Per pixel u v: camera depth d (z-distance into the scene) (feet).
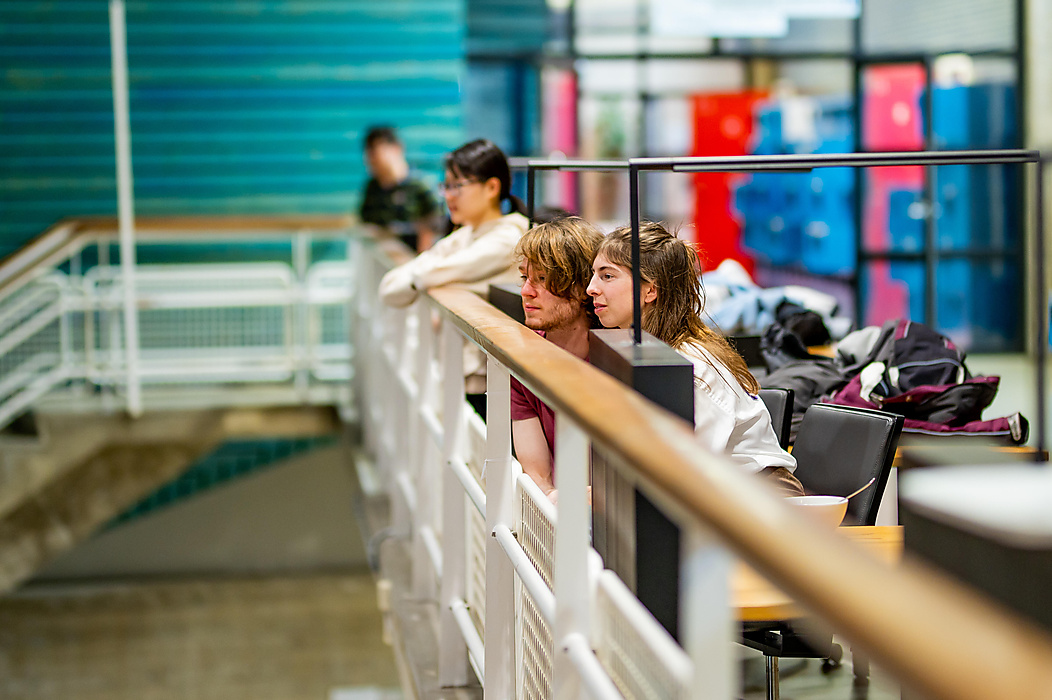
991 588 3.89
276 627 27.17
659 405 6.04
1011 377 28.30
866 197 32.09
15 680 24.20
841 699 9.11
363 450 20.93
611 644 5.18
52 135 27.94
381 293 13.12
